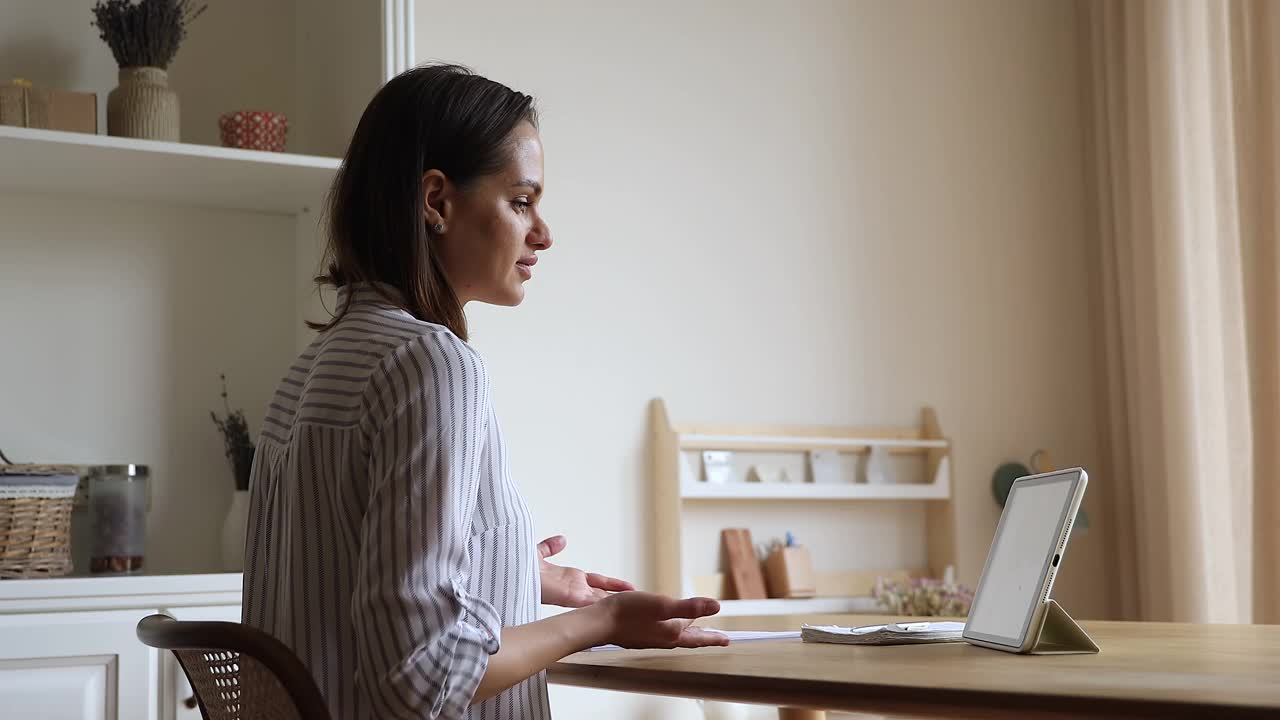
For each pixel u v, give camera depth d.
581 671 1.27
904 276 3.64
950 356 3.68
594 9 3.25
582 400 3.12
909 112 3.71
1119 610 3.77
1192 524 3.41
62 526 2.12
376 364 1.08
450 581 1.01
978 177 3.79
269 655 1.01
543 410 3.07
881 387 3.56
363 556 1.02
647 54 3.31
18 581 1.96
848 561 3.47
